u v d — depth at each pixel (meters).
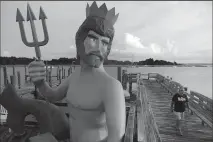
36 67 1.81
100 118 1.56
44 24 1.73
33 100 2.07
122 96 1.50
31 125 3.50
